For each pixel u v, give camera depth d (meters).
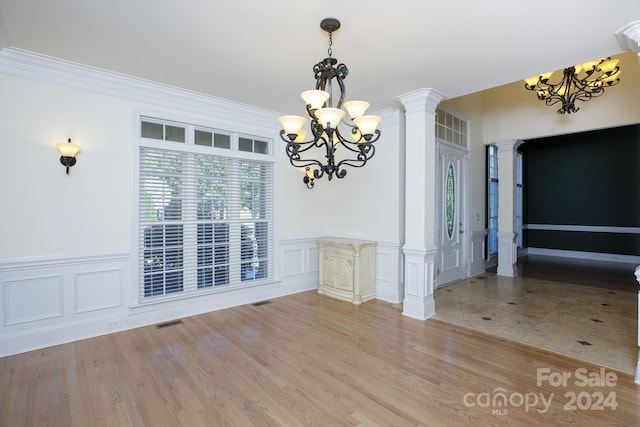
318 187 5.07
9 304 2.75
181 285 3.74
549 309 4.00
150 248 3.48
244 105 4.06
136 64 2.93
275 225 4.52
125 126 3.31
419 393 2.20
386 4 2.04
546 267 6.71
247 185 4.29
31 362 2.61
